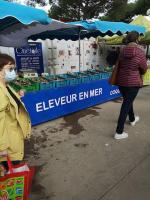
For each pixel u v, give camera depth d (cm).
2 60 234
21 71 680
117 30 594
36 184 320
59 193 302
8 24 491
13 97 246
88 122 553
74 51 998
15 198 216
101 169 353
